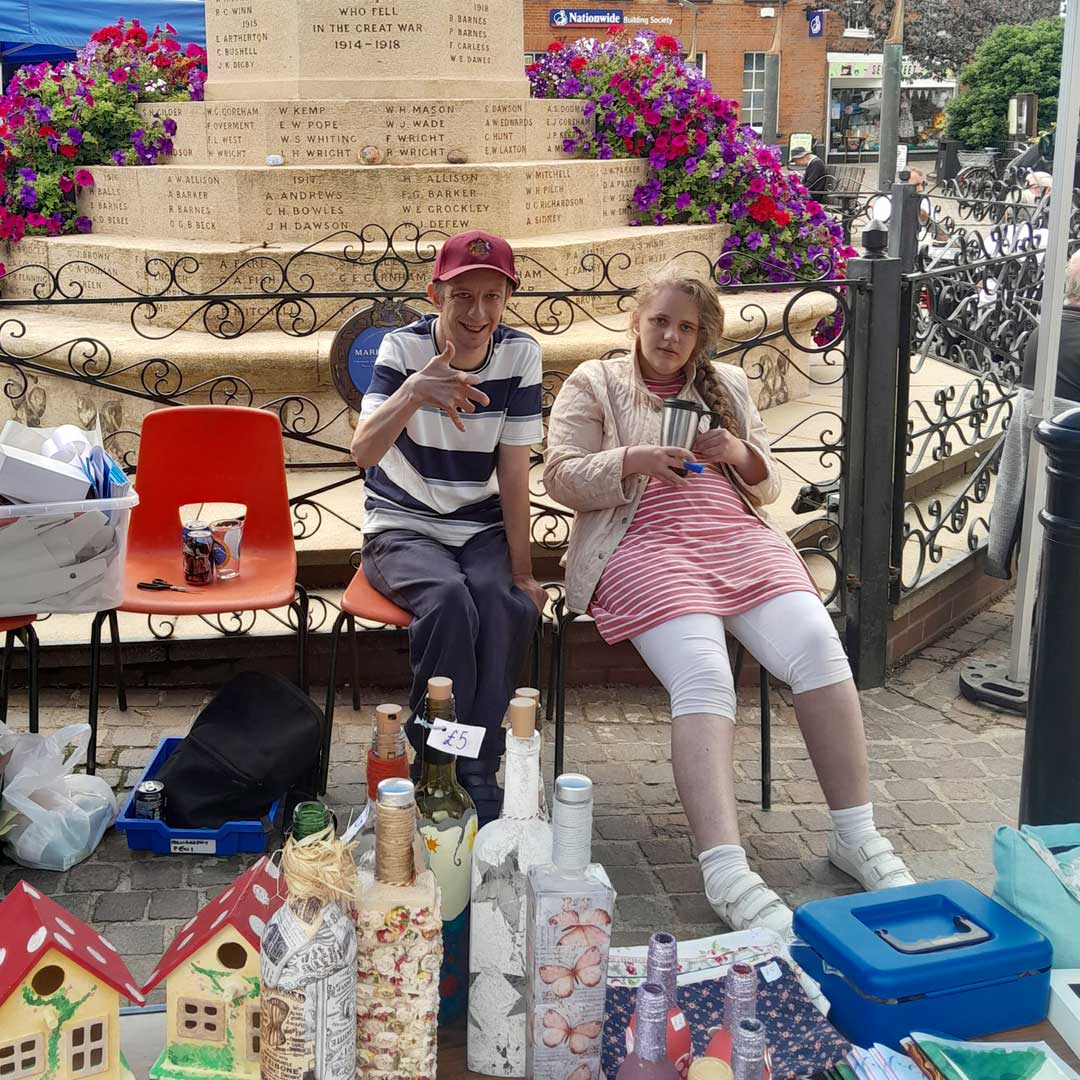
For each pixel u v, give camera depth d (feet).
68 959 5.16
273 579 11.85
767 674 11.85
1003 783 12.76
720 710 9.93
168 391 18.04
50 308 21.39
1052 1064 5.65
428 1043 5.37
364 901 5.26
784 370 22.29
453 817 6.15
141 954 9.59
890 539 14.96
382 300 14.24
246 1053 5.50
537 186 21.53
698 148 23.75
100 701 13.89
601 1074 5.75
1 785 10.86
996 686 14.75
